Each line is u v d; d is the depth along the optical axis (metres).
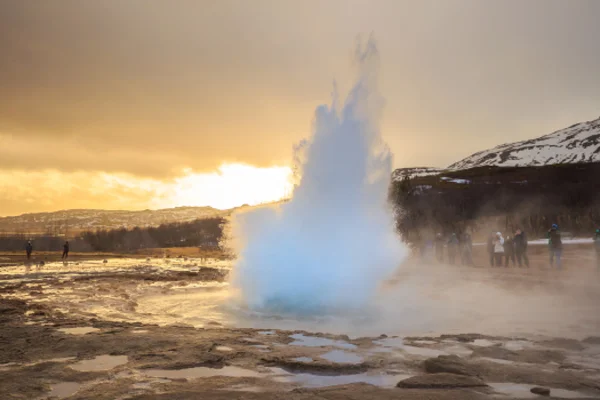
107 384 4.67
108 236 120.12
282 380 4.88
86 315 9.73
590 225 53.19
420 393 4.37
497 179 114.75
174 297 13.66
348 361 5.62
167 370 5.22
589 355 6.06
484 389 4.51
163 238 115.12
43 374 5.02
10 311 9.90
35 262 36.28
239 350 6.12
